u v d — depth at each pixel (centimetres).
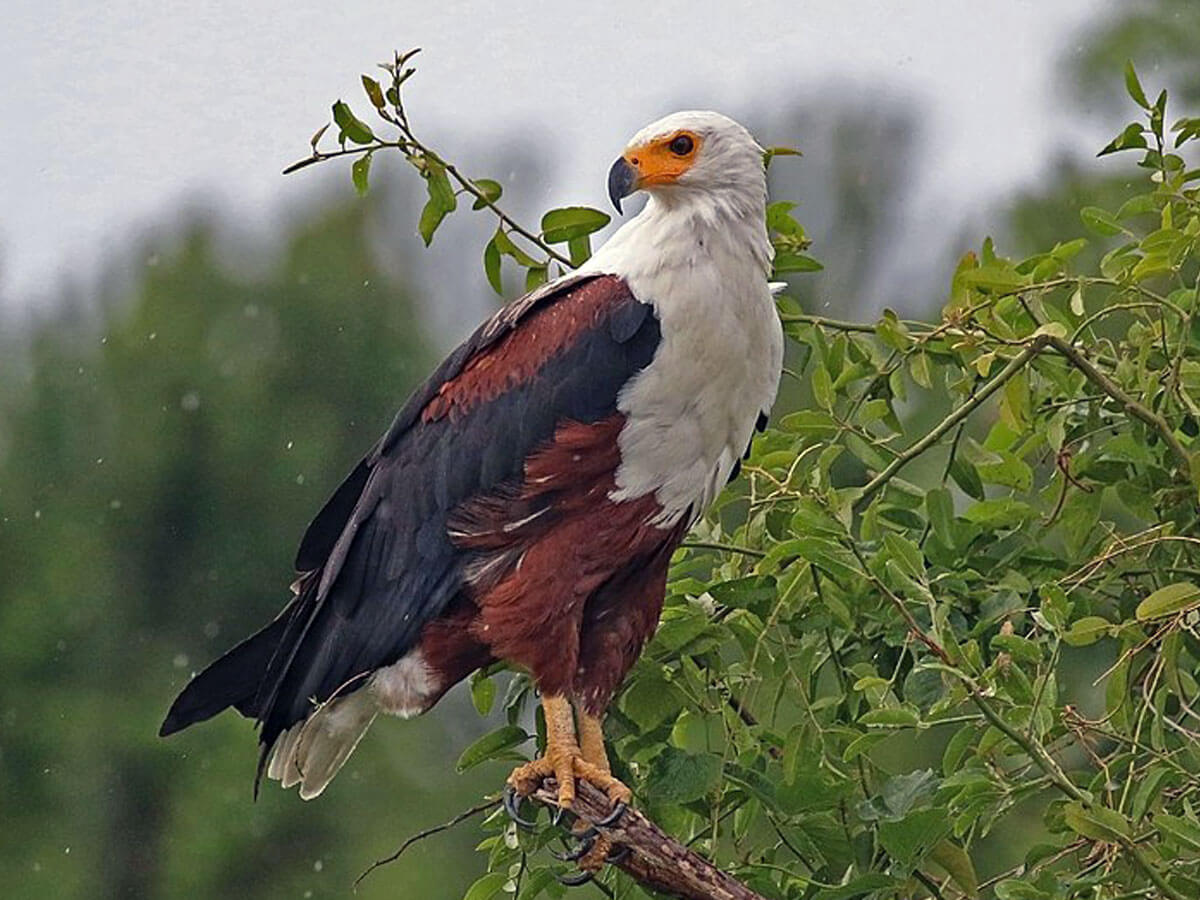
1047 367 1066
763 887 1010
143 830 2433
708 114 1129
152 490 2648
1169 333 1065
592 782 1072
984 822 980
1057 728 976
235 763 2394
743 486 1257
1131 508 1061
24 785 2477
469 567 1142
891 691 1006
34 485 2680
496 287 1175
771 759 1038
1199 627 1015
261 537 2633
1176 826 906
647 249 1121
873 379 1109
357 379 2703
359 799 2275
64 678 2555
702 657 1078
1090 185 2030
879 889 959
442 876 2203
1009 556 1059
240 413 2673
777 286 1143
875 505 1028
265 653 1215
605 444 1111
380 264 2802
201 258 2839
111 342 2806
